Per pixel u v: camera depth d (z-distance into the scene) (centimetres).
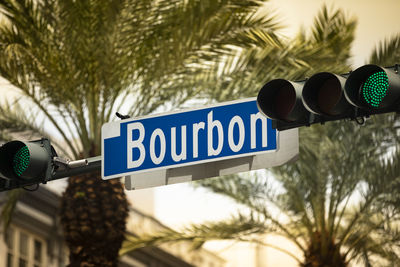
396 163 2128
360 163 2147
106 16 1636
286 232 2294
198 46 1661
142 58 1702
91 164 689
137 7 1639
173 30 1653
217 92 1748
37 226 3491
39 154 679
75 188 1728
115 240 1725
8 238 3294
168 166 651
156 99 1783
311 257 2295
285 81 586
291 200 2311
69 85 1711
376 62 1945
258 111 630
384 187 2134
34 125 1867
